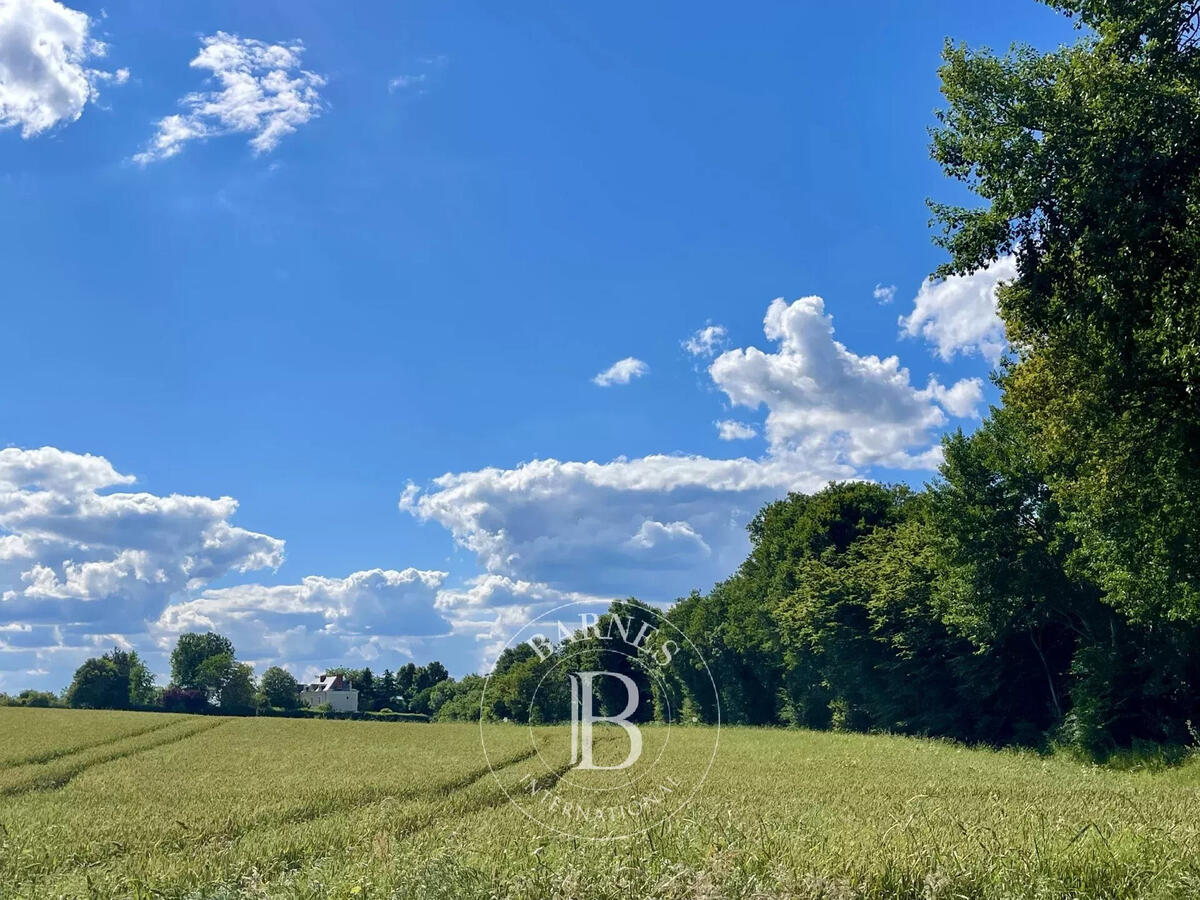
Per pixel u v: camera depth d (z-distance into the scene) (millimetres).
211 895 8828
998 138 17062
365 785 24172
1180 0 15359
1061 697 41406
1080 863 7938
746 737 38156
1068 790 18781
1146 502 21469
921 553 45469
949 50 17875
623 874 7637
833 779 20938
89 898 9938
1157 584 23172
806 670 58875
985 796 17016
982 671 42719
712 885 7129
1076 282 17578
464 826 13258
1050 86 17312
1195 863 7922
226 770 31422
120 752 39875
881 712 48812
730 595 72812
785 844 8453
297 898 8141
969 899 7336
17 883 11617
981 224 17625
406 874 8227
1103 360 19234
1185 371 16719
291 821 18953
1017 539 35281
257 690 153375
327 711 142125
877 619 48281
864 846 8352
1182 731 30734
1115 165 15789
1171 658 31156
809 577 54938
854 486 62656
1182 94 15133
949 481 37250
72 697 136000
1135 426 20078
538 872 7777
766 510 73562
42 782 28656
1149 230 15555
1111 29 15984
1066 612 35938
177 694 139125
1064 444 24516
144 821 18734
